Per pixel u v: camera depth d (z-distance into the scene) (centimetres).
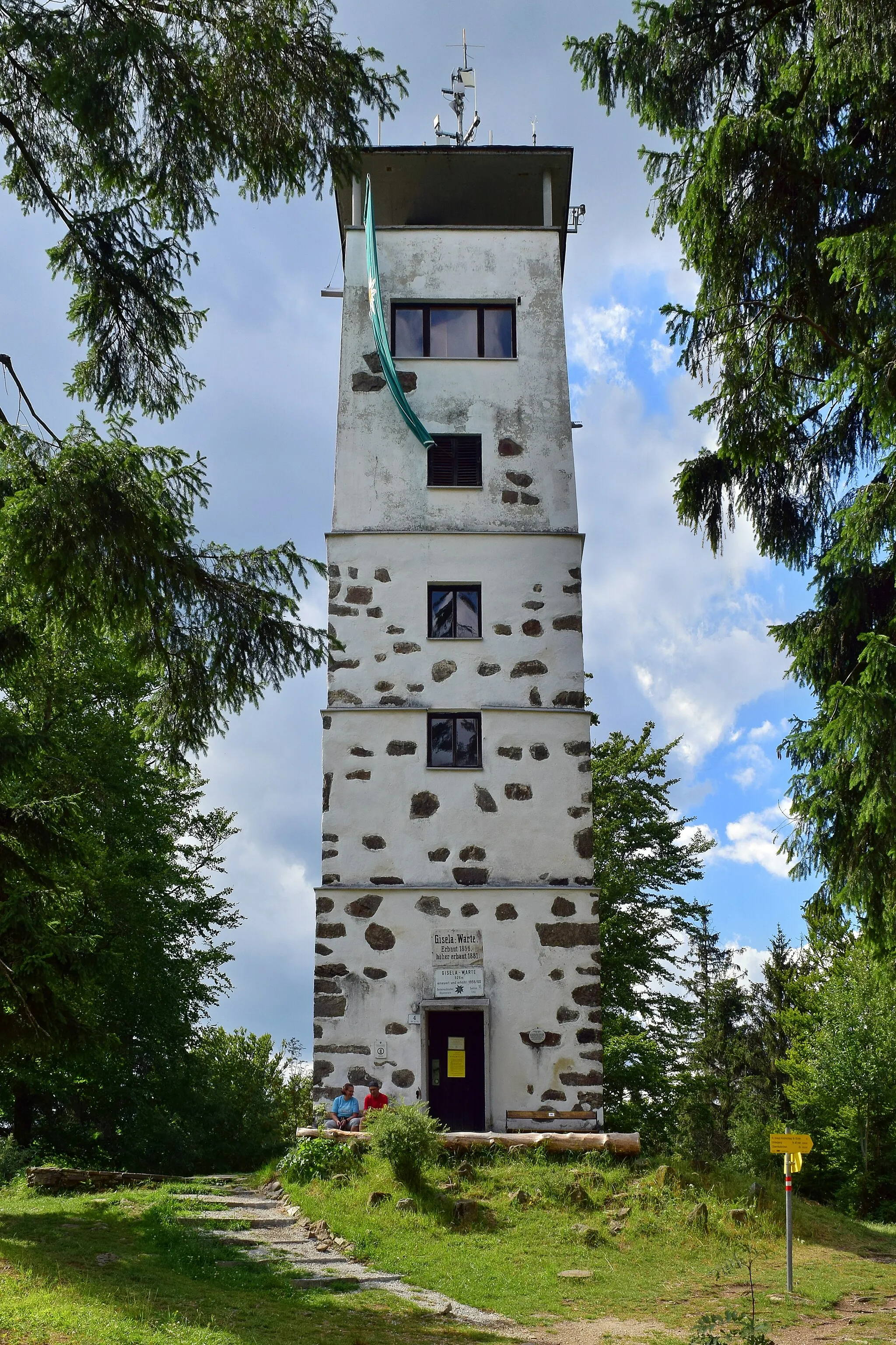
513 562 1989
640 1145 1641
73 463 1051
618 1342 951
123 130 1132
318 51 1150
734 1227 1405
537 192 2302
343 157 1209
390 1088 1758
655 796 2953
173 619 1184
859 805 1389
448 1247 1262
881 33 1272
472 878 1845
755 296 1516
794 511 1678
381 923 1823
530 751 1905
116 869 2539
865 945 1502
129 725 2623
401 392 2022
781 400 1492
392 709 1914
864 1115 3050
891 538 1365
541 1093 1761
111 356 1258
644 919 2864
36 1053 1446
